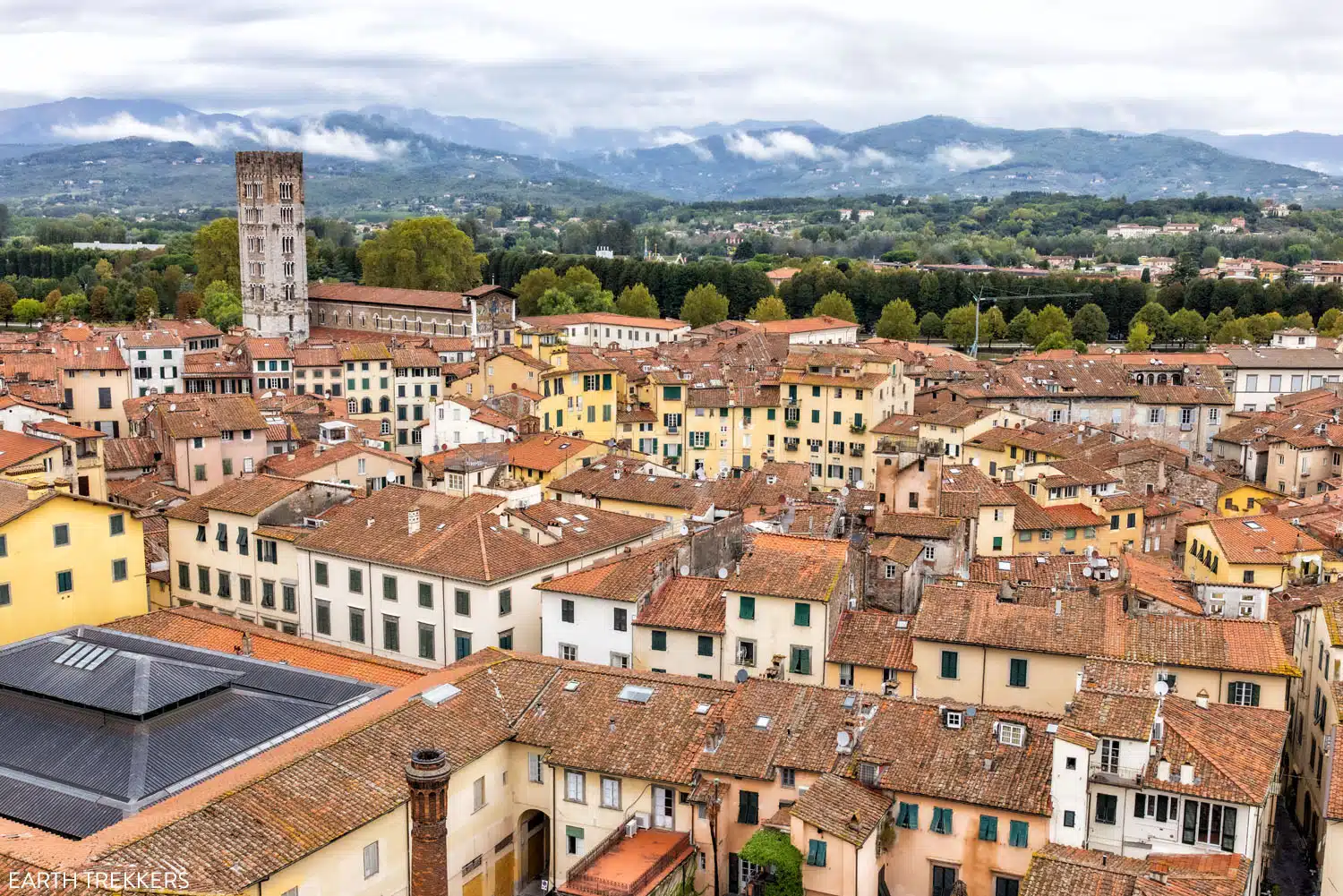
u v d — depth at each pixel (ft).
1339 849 261.24
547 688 301.63
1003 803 259.60
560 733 288.30
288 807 236.84
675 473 534.78
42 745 270.87
